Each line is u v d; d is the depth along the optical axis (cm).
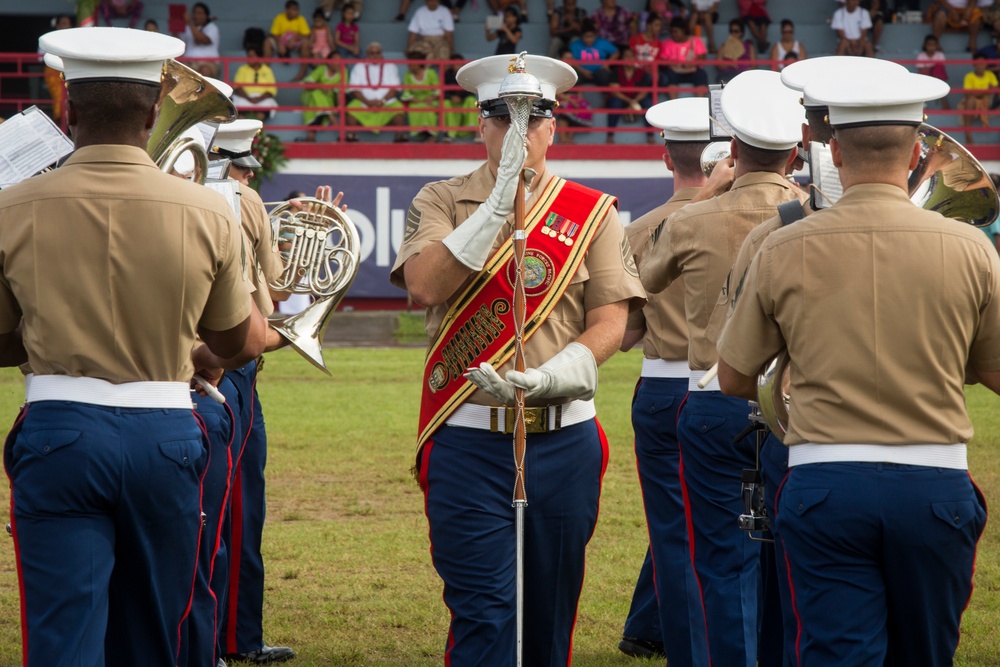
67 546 632
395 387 2694
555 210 770
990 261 634
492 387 719
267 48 4650
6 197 656
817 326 633
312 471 1748
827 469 625
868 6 4981
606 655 1019
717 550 885
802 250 643
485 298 759
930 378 623
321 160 4425
